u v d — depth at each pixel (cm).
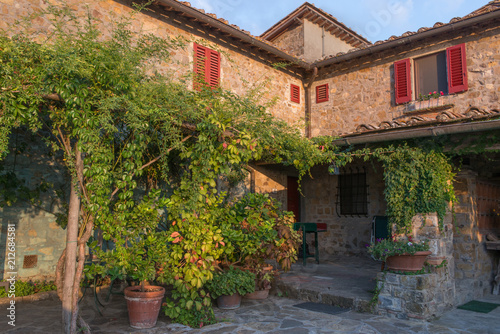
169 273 489
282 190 1040
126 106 399
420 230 562
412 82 964
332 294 592
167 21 830
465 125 498
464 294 621
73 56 357
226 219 566
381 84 1020
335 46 1316
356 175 1006
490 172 741
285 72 1102
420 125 708
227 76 928
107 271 435
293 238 639
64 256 431
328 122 1111
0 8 621
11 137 638
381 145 598
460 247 661
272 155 660
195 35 879
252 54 1000
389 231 589
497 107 824
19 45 355
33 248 663
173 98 437
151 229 473
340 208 1028
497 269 711
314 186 1086
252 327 482
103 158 393
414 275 520
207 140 462
